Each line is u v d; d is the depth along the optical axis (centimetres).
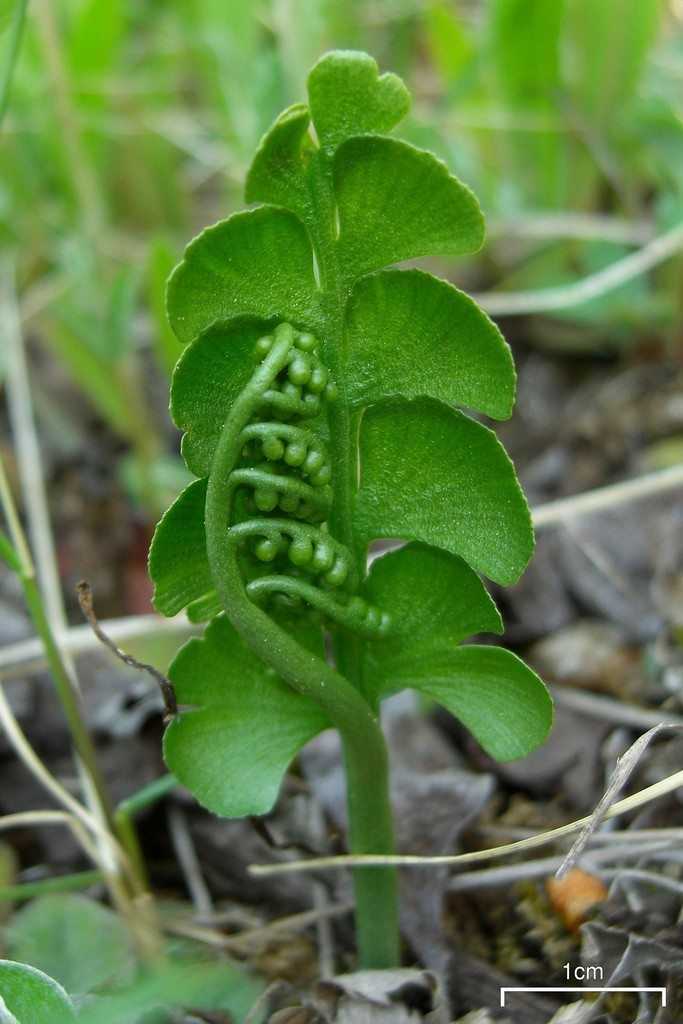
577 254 24
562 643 17
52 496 22
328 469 12
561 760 16
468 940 14
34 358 24
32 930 14
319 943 15
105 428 23
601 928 14
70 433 23
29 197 25
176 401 12
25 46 24
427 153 11
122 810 15
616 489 17
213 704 13
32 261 25
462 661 13
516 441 21
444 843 14
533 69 22
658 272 22
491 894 15
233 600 12
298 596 12
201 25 26
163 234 26
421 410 12
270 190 12
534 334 23
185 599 12
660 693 16
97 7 23
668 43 27
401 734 16
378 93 12
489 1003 14
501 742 13
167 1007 13
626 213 23
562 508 17
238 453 12
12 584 19
